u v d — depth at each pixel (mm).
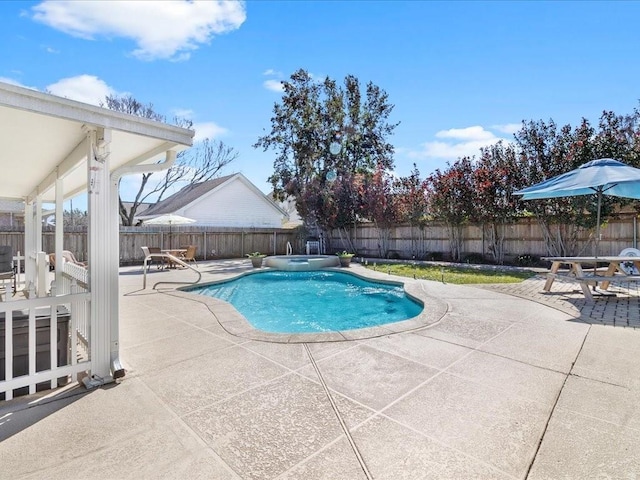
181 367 3537
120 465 2070
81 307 4039
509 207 12430
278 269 12680
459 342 4250
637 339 4320
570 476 1956
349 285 10445
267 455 2154
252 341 4332
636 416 2562
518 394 2914
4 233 12484
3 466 2064
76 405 2793
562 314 5586
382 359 3721
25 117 3037
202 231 16938
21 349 3178
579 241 11711
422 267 12453
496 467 2031
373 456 2137
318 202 18766
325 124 19750
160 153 3961
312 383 3150
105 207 3365
